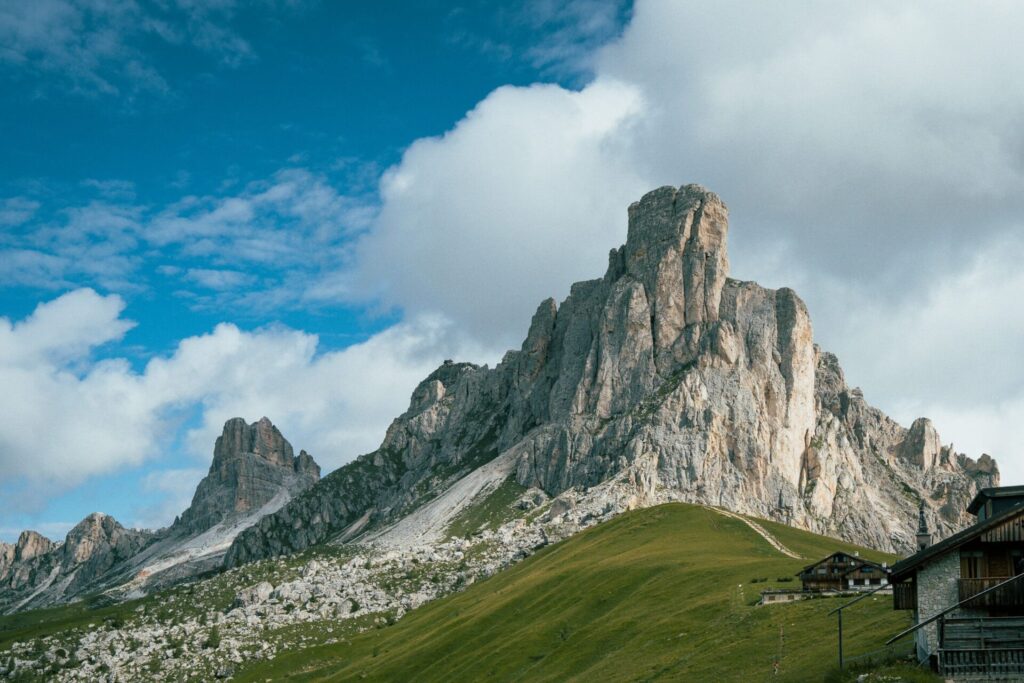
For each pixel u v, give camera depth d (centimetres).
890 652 8762
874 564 13750
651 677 11681
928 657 7638
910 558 7925
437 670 18812
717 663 11231
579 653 15000
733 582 15975
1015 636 7494
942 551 7700
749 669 10562
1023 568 7469
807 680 8950
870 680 7762
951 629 7556
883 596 12106
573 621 17650
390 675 19788
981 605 7581
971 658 7344
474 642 19375
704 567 17888
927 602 7738
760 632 11994
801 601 13200
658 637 13800
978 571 7681
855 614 11456
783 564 16938
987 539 7600
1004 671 7294
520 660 16650
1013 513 7575
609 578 19325
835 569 13875
